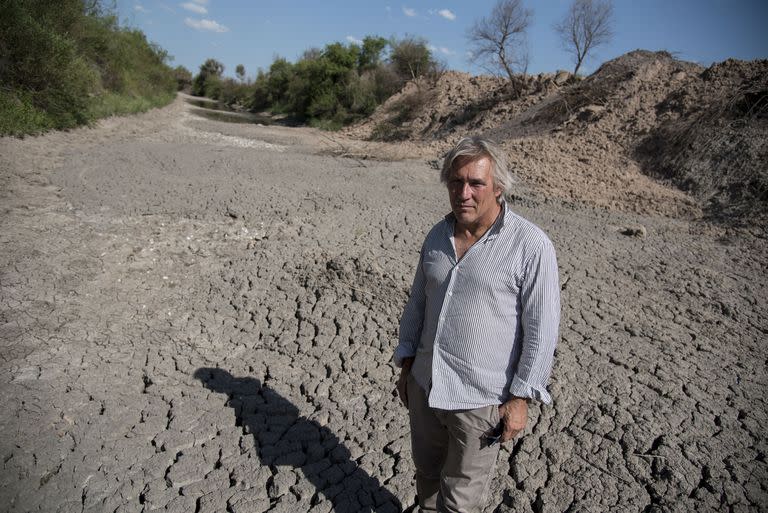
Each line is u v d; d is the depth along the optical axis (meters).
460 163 1.82
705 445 3.07
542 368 1.79
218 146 13.89
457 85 23.80
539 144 12.22
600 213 8.42
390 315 4.46
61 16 16.00
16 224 6.05
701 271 5.92
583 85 15.38
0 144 9.93
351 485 2.72
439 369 1.91
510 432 1.83
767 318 4.86
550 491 2.71
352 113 28.59
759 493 2.70
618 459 2.93
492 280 1.80
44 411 3.11
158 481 2.70
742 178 8.95
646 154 10.92
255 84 50.75
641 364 3.91
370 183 9.83
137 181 8.59
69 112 13.98
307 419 3.23
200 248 5.98
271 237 6.38
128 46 24.67
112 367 3.64
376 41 31.95
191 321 4.38
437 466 2.21
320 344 4.05
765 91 10.08
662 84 12.95
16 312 4.17
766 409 3.46
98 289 4.76
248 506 2.56
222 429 3.11
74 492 2.60
